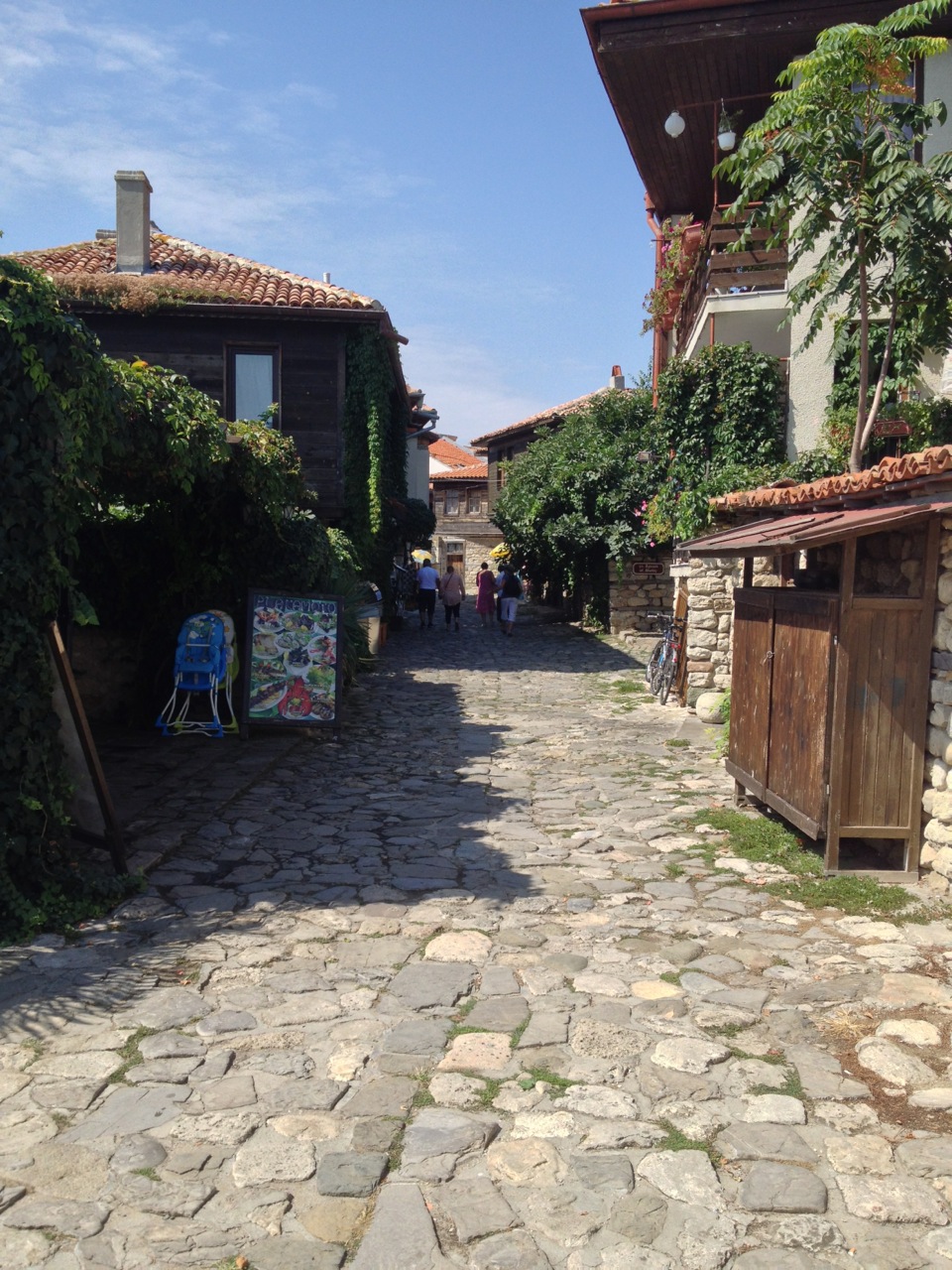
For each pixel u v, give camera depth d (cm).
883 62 952
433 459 6156
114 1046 400
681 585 1444
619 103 1564
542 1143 333
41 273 550
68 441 558
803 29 1340
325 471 1850
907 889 584
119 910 554
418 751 1040
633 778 911
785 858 645
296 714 1062
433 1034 409
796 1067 383
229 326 1827
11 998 443
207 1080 373
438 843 696
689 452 1711
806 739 630
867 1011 430
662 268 1952
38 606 553
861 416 1066
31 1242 286
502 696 1463
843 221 1002
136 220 1892
